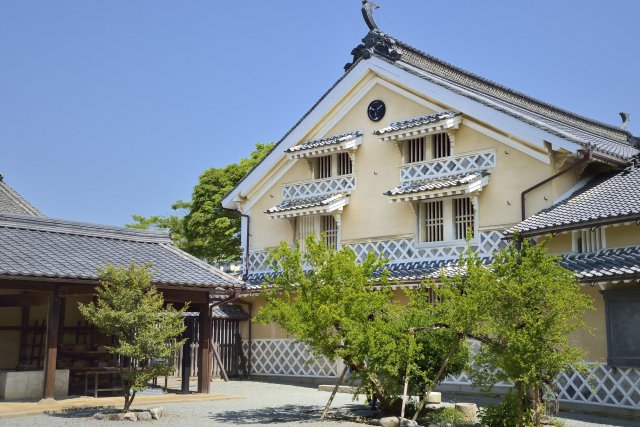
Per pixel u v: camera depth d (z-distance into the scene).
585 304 11.12
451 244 20.98
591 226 15.98
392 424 12.84
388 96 23.52
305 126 25.44
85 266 16.11
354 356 13.25
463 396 18.70
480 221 20.50
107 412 14.06
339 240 23.86
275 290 14.24
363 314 13.26
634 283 14.95
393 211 22.66
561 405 16.14
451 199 21.30
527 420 11.53
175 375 23.59
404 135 21.94
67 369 17.53
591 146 18.33
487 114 20.50
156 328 13.96
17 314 19.14
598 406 15.46
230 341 24.98
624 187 17.64
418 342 13.55
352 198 23.86
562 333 11.05
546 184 19.17
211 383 22.78
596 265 15.59
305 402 16.97
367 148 23.81
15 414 13.95
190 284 17.06
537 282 10.71
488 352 11.41
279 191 26.17
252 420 13.73
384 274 13.86
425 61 25.28
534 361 10.66
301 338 13.48
